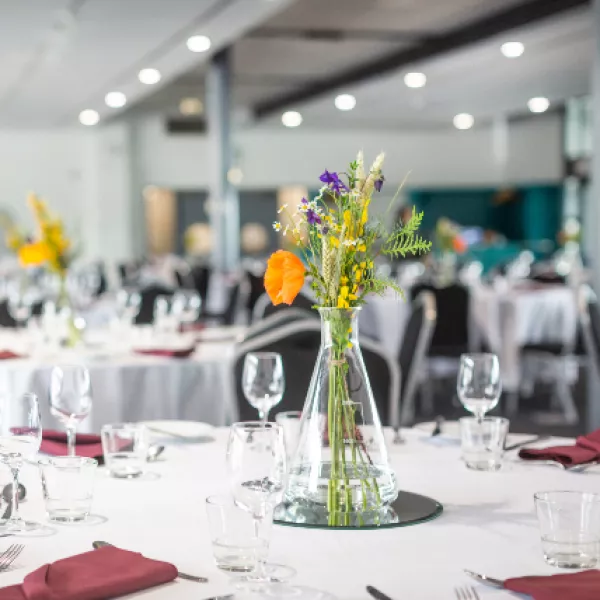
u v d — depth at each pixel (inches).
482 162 807.7
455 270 509.0
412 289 311.4
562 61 510.6
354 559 58.6
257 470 58.3
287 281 66.4
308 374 126.8
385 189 800.3
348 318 67.9
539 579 52.6
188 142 780.0
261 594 52.4
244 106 734.5
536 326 327.6
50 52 437.7
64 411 86.6
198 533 64.2
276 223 68.5
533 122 800.3
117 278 585.0
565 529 57.1
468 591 52.7
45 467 66.9
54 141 774.5
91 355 170.1
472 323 331.3
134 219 775.1
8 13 359.6
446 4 415.5
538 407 319.6
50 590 50.1
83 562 54.9
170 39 410.0
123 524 66.4
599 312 199.5
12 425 68.2
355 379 68.0
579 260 537.3
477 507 71.0
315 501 67.5
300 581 54.6
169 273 564.4
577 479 80.0
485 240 773.3
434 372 361.4
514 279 422.3
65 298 181.6
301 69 574.2
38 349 178.9
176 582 54.3
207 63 538.3
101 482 78.6
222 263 494.6
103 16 366.3
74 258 181.8
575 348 305.0
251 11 358.0
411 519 66.9
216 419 167.9
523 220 828.0
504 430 83.8
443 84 582.9
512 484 78.2
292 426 86.1
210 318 381.7
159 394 164.4
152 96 661.9
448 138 804.0
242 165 782.5
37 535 63.9
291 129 786.8
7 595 50.3
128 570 53.7
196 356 171.3
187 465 84.8
